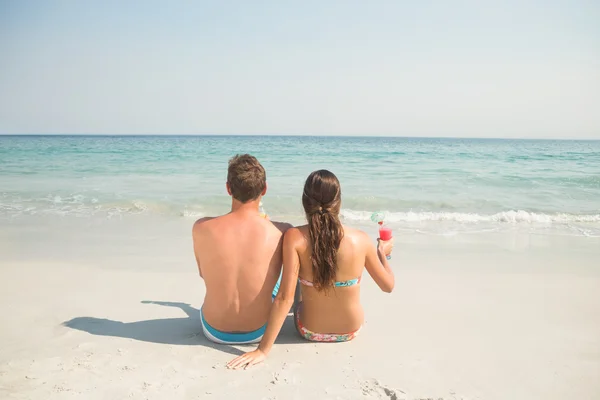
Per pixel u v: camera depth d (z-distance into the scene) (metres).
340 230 2.70
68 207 9.33
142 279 4.55
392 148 42.84
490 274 4.93
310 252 2.72
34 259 5.29
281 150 35.69
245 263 2.77
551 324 3.42
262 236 2.79
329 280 2.73
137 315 3.52
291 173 17.28
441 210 9.70
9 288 4.18
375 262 2.88
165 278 4.61
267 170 18.53
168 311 3.63
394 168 19.23
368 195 11.62
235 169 2.75
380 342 3.03
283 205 10.12
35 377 2.44
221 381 2.44
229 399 2.25
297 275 2.71
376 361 2.73
